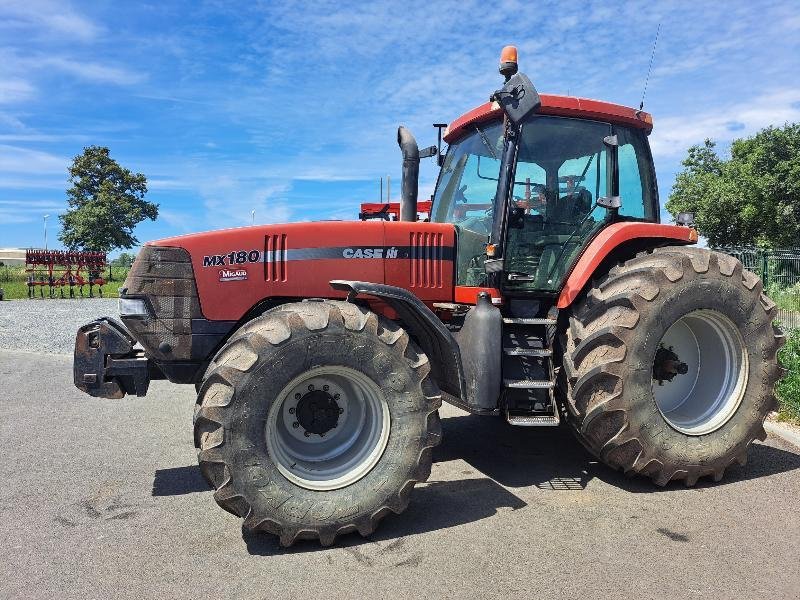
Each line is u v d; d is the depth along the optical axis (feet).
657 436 12.44
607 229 14.05
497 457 14.97
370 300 12.60
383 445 10.65
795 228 75.46
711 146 87.40
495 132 14.38
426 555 9.95
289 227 12.34
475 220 14.80
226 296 11.98
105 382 12.32
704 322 13.67
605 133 14.67
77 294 78.54
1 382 24.23
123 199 151.53
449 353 11.71
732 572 9.32
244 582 9.19
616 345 12.27
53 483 13.48
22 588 9.06
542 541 10.40
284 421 10.84
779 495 12.42
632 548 10.12
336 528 10.22
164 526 11.22
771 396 13.50
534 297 14.02
